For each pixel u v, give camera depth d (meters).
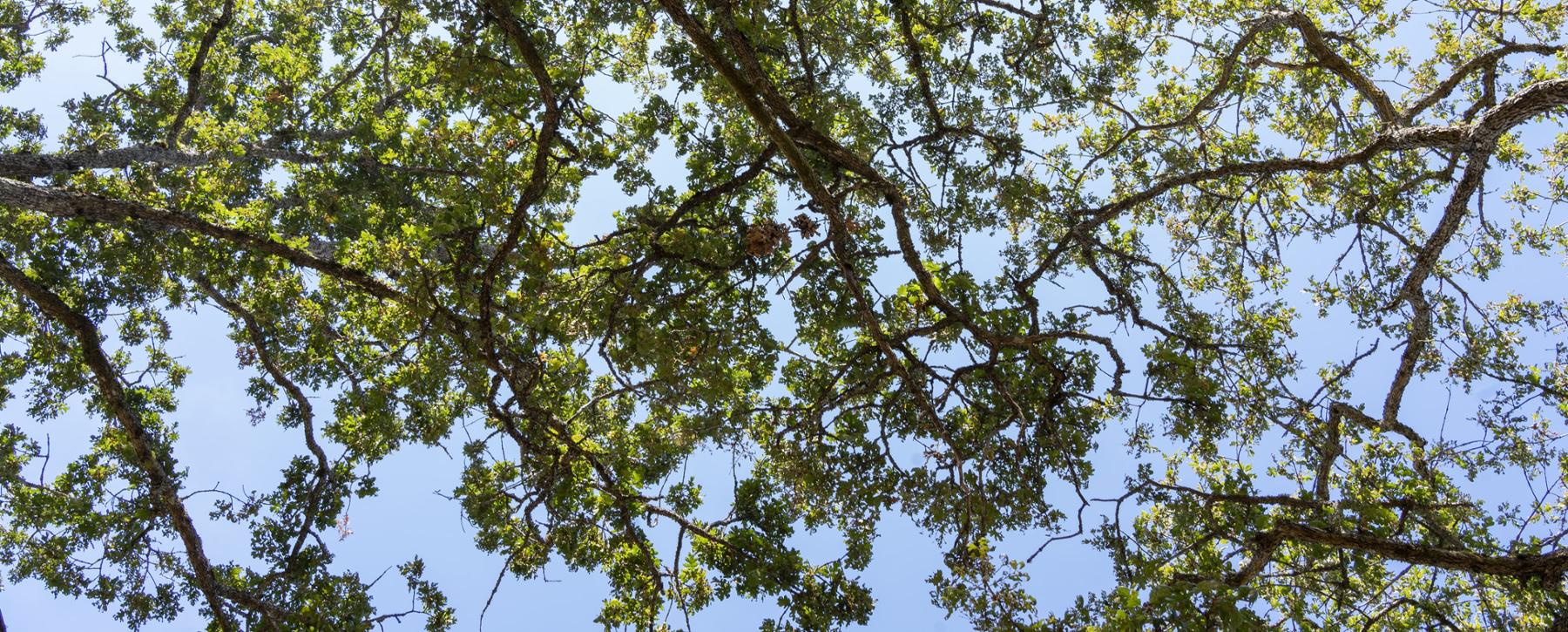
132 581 10.66
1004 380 9.04
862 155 9.69
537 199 8.21
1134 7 9.70
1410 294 9.37
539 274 8.06
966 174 9.66
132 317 12.75
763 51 8.23
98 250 11.99
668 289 8.43
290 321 11.41
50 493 10.84
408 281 8.13
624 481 10.23
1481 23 11.62
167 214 9.48
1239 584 7.32
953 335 9.04
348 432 11.38
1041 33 9.62
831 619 9.45
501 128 8.52
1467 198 8.55
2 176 9.98
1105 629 6.04
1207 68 12.06
